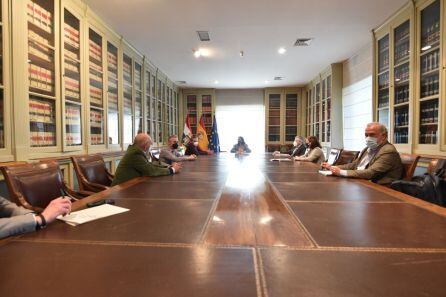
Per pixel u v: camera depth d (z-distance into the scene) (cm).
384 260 73
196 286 61
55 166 192
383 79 385
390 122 358
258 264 72
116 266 71
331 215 117
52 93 275
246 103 840
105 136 378
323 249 81
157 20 356
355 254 77
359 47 464
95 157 266
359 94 486
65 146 287
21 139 229
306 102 798
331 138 573
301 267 70
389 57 357
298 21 358
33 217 99
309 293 58
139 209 127
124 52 438
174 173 257
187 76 677
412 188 200
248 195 158
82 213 119
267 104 817
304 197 153
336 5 318
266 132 816
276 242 87
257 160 413
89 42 338
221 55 504
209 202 141
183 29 384
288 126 815
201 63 558
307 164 349
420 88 306
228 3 312
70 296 58
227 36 411
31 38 245
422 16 301
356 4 316
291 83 758
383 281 63
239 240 89
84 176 239
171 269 69
